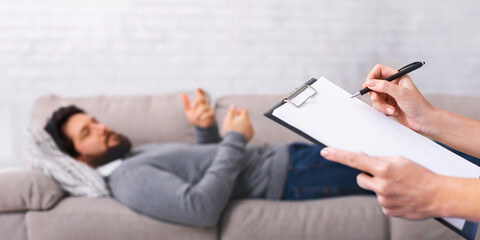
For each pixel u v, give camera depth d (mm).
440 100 2145
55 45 2672
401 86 877
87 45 2684
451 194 688
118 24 2684
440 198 693
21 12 2646
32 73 2676
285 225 1539
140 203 1538
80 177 1698
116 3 2672
